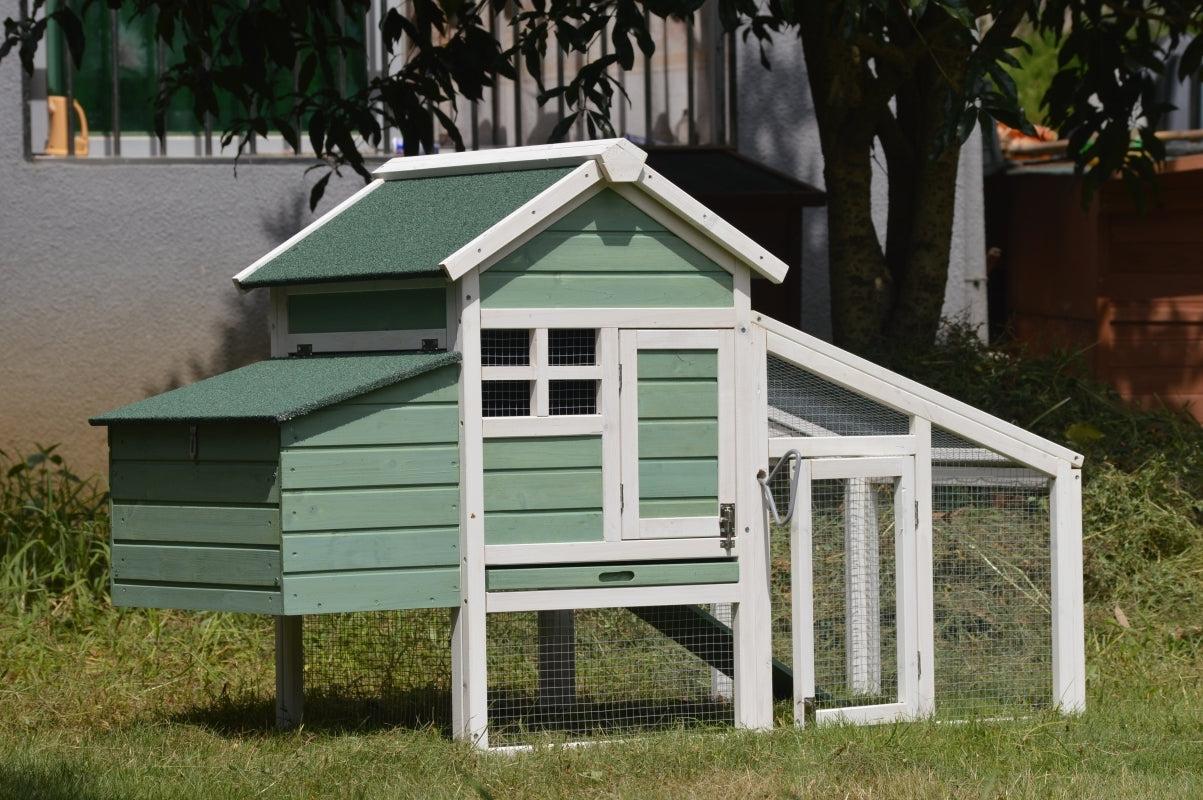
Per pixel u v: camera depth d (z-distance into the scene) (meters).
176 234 11.80
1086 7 9.88
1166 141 13.62
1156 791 5.75
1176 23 10.29
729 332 6.54
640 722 7.04
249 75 9.02
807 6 10.27
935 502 7.17
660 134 12.60
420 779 5.82
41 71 11.78
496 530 6.21
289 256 6.85
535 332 6.27
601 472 6.35
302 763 6.04
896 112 12.34
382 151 12.18
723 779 5.87
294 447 5.89
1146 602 9.12
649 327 6.41
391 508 6.07
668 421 6.45
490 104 12.47
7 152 11.60
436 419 6.14
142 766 6.02
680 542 6.46
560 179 6.28
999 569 7.23
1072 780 5.89
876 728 6.65
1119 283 12.97
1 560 9.66
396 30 9.47
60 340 11.71
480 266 6.16
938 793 5.65
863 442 6.80
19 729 6.93
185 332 11.84
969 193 12.87
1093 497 9.75
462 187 6.83
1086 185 10.18
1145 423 11.02
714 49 12.54
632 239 6.39
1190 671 8.20
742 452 6.56
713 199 11.90
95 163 11.69
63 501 10.56
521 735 6.52
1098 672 8.07
